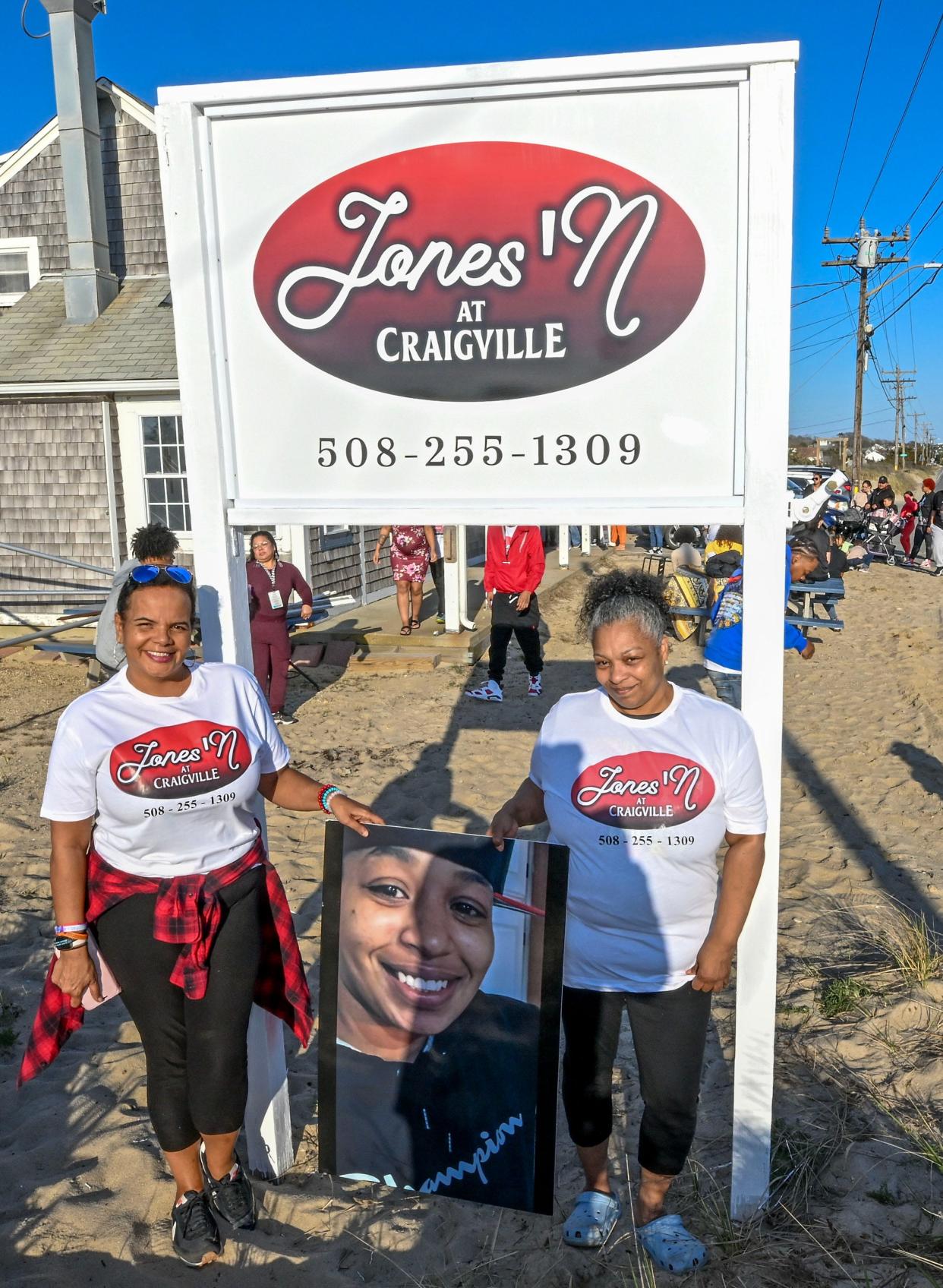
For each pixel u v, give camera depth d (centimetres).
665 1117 267
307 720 884
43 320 1322
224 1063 266
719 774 252
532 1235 288
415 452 291
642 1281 265
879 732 846
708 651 673
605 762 256
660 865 256
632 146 268
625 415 279
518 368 283
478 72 267
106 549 1280
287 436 297
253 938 271
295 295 291
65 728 255
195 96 281
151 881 262
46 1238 281
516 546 912
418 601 1153
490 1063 278
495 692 936
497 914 274
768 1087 283
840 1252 273
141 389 1186
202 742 259
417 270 283
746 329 268
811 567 773
